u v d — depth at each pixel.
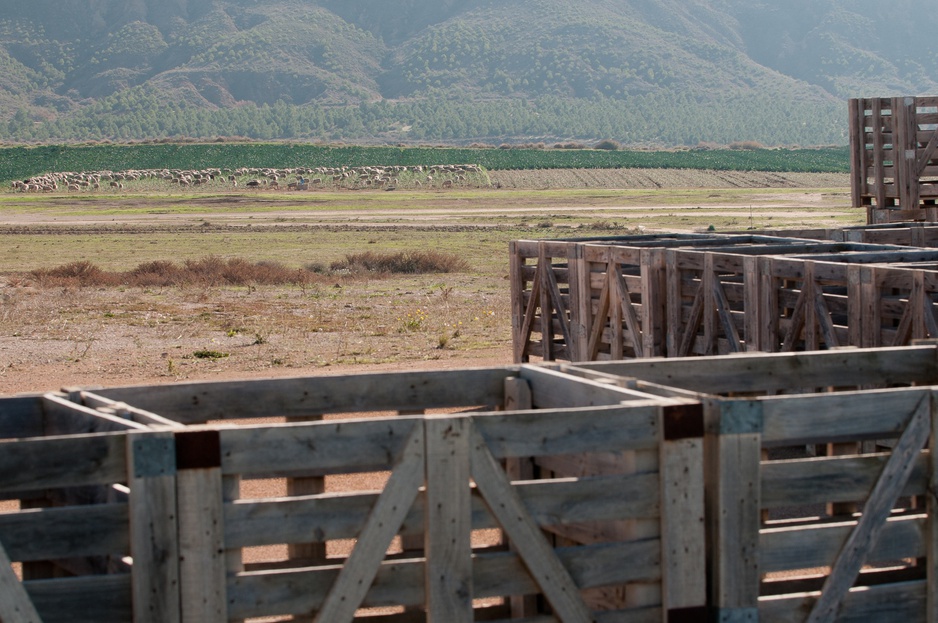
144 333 25.42
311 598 5.62
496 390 7.64
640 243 17.92
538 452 5.81
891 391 6.31
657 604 6.02
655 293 14.52
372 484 11.34
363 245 63.84
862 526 6.26
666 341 14.68
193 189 155.62
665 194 131.00
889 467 6.30
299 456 5.57
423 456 5.68
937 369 8.41
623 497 5.93
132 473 5.34
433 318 28.47
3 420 6.95
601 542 6.31
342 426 5.61
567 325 16.56
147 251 60.69
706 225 75.12
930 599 6.42
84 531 5.38
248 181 166.00
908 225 20.34
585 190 144.25
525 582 5.89
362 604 5.64
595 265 16.02
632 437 5.93
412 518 5.73
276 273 42.28
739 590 6.01
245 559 9.21
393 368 19.45
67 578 5.36
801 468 6.20
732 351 13.47
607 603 6.48
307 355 21.47
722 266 13.65
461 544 5.71
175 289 38.00
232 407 7.29
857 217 81.81
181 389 7.20
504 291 37.38
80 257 56.69
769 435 6.12
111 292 36.81
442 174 168.00
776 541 6.15
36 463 5.32
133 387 7.13
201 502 5.44
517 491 5.78
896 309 11.63
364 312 30.41
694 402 6.00
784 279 14.62
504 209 102.75
